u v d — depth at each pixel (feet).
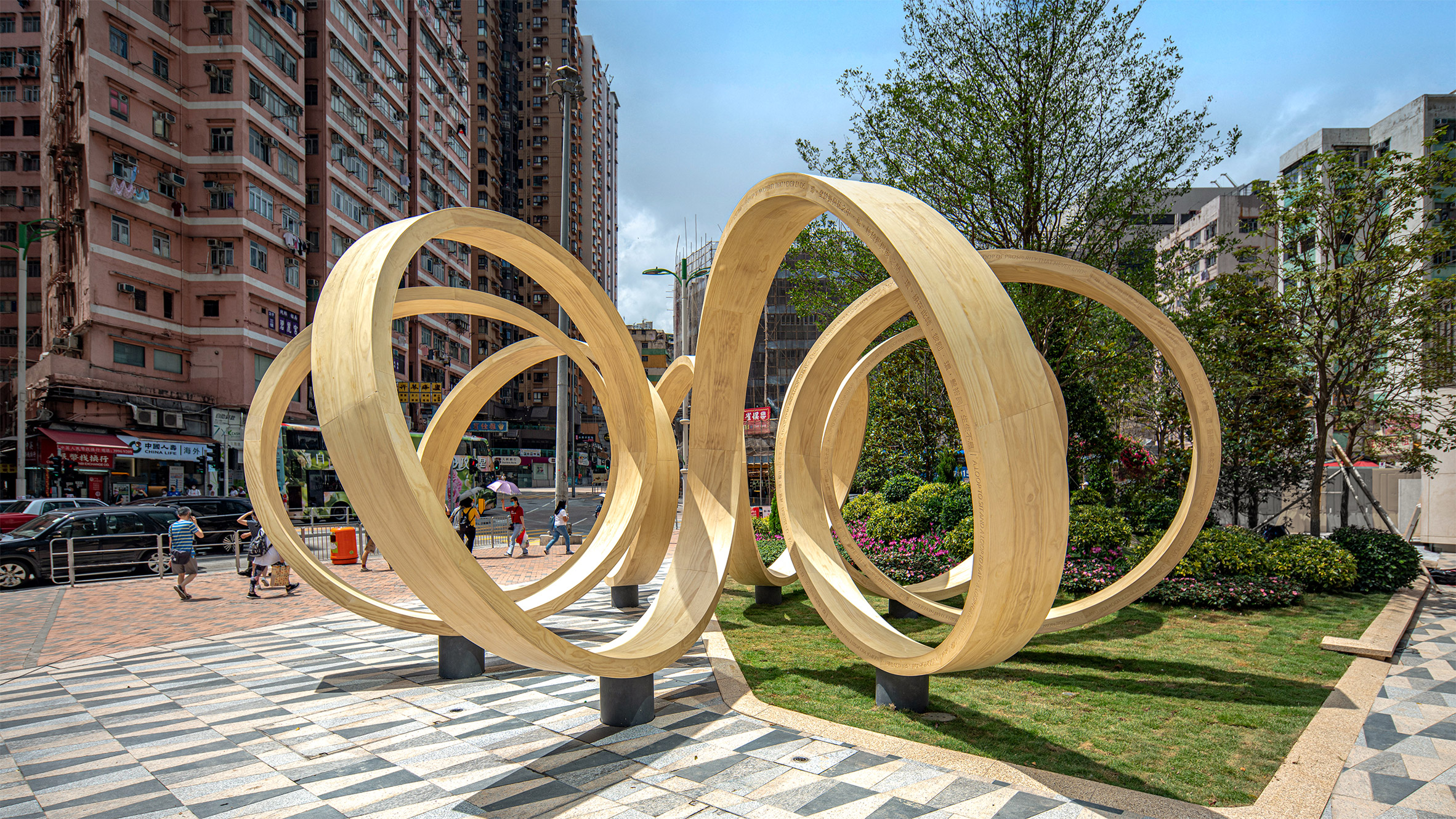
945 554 40.34
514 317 28.25
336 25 138.00
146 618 38.17
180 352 106.11
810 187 19.34
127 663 28.32
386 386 16.44
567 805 14.39
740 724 19.01
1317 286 43.98
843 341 27.17
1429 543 59.47
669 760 16.58
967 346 15.35
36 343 156.04
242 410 108.68
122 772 16.88
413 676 25.21
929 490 47.44
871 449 68.59
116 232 98.07
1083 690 21.58
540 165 273.13
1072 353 50.67
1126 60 48.14
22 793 15.76
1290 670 23.39
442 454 33.76
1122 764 16.02
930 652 17.95
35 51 160.97
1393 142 95.81
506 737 18.60
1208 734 17.84
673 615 22.71
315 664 27.45
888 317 27.35
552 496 190.80
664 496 36.63
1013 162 49.70
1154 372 63.05
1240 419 48.32
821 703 20.72
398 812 14.40
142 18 101.50
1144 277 51.55
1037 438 15.76
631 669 18.63
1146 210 50.80
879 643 20.86
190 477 106.93
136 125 100.58
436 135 181.57
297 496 86.22
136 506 61.36
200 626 35.94
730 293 25.62
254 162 110.42
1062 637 28.37
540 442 259.39
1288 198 45.75
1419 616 32.86
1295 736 17.67
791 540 24.50
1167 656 25.38
